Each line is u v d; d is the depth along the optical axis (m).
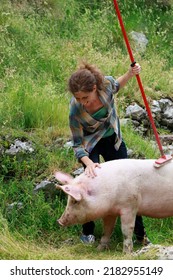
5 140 6.54
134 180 5.30
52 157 6.54
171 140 8.38
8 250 5.34
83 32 10.41
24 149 6.52
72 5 11.19
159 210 5.41
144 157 7.05
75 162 6.56
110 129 5.56
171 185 5.37
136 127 8.47
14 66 8.77
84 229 5.78
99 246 5.58
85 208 5.22
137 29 11.29
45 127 7.12
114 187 5.24
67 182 5.33
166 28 11.68
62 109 7.42
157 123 8.83
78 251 5.56
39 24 10.37
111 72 9.30
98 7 11.70
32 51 9.38
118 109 8.43
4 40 9.33
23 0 10.77
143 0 12.04
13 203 6.07
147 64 9.99
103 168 5.33
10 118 7.01
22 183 6.29
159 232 6.08
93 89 5.20
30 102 7.30
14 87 7.73
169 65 10.66
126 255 5.17
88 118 5.39
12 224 5.88
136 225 5.73
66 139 6.86
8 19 9.84
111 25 11.03
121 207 5.27
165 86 9.42
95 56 9.55
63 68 9.09
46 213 6.03
